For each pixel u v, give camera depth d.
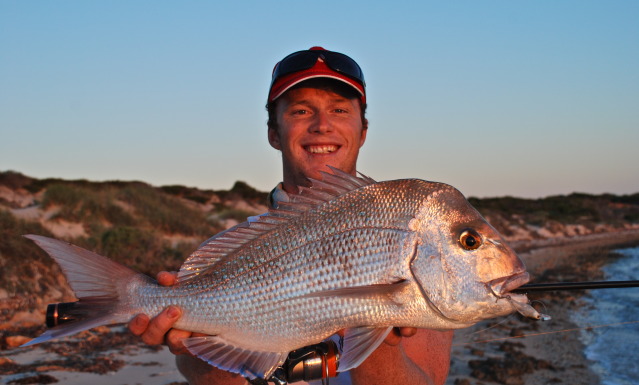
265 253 2.47
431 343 2.88
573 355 8.06
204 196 31.00
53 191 16.33
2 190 20.78
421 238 2.32
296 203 2.50
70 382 5.52
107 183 27.14
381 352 2.47
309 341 2.39
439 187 2.41
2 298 8.36
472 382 6.76
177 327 2.47
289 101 3.12
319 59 3.07
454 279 2.29
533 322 10.23
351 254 2.37
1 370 5.77
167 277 2.48
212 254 2.54
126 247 12.65
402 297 2.29
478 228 2.34
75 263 2.45
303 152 3.11
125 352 6.64
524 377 7.04
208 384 2.86
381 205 2.40
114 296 2.47
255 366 2.39
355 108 3.19
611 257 23.92
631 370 7.34
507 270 2.31
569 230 42.53
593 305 12.08
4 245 9.66
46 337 2.35
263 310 2.42
